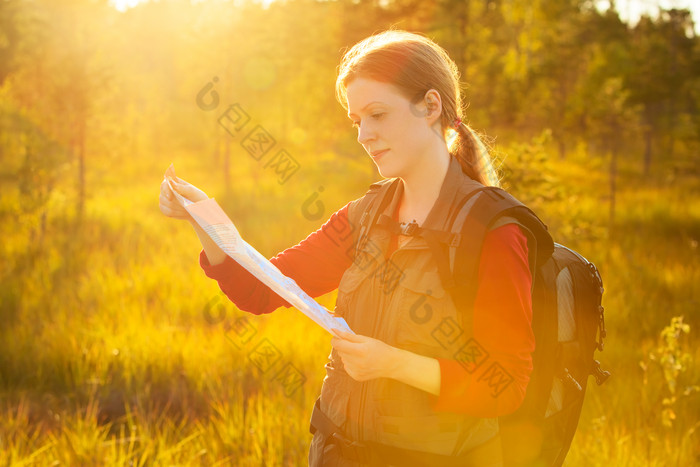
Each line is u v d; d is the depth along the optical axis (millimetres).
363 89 1300
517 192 8008
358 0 16344
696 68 34750
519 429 1371
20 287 6910
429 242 1258
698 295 6844
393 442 1270
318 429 1396
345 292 1401
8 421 3955
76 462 3404
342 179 19062
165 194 1435
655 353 4805
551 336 1426
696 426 3621
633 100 30109
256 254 1307
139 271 7516
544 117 30703
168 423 3898
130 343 5293
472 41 22672
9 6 29938
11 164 18234
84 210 12070
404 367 1173
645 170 27797
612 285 7109
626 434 3568
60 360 5078
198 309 6301
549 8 34000
